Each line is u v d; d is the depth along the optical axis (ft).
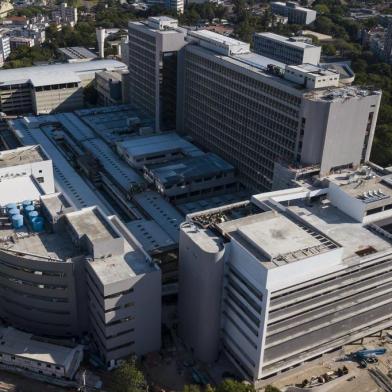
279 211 525.34
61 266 477.77
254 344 453.58
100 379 476.95
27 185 625.00
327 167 655.35
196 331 497.46
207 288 466.70
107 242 485.56
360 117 648.38
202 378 483.10
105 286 447.42
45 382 473.67
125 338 483.51
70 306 501.97
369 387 479.82
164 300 580.30
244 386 437.58
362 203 526.16
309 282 440.04
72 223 515.50
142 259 493.36
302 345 476.13
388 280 495.41
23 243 510.99
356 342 530.68
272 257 430.20
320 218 540.52
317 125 631.97
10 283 504.43
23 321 522.47
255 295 435.53
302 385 477.77
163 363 501.15
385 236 510.17
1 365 483.92
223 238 476.54
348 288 470.80
